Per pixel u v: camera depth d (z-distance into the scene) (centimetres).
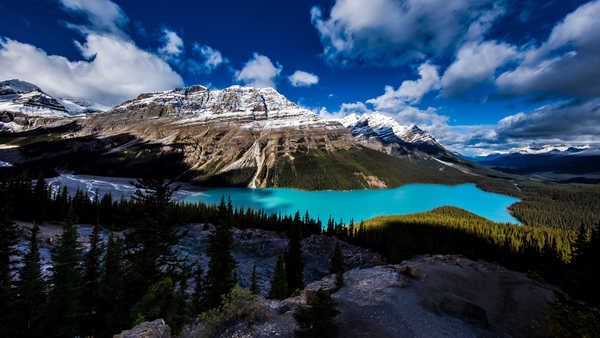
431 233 12144
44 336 2441
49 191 10538
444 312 2398
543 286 3666
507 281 3872
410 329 1961
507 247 8794
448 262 4906
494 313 2700
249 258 8331
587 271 1744
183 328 2017
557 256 7650
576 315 1683
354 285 3041
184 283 2759
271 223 12100
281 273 4359
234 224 11494
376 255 9038
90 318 2694
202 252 7725
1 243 2553
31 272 2550
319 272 7862
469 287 3500
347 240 10850
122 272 2812
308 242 10344
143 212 2611
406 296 2688
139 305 2086
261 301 2053
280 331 1706
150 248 2577
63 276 2617
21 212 8512
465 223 13862
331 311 1706
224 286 3388
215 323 1802
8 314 2431
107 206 10538
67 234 2730
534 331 2280
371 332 1838
